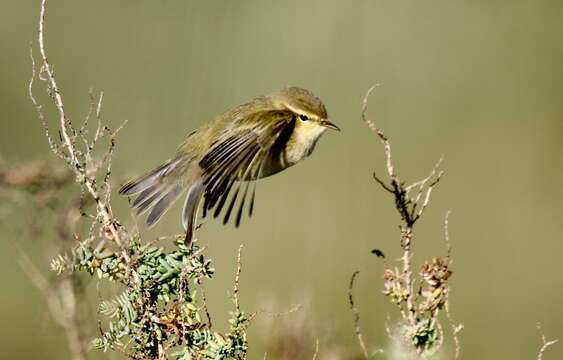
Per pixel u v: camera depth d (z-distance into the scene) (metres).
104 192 5.54
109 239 5.51
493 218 15.56
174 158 7.01
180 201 9.09
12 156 14.21
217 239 14.34
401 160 15.77
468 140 16.03
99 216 5.48
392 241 14.88
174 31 15.59
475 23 16.73
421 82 16.14
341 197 15.16
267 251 14.36
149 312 5.48
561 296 14.44
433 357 5.92
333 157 15.56
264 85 15.61
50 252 7.39
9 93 14.72
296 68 15.84
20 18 15.21
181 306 5.48
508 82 16.50
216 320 13.18
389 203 15.13
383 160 15.59
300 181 15.31
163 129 15.05
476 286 14.64
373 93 15.92
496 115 16.27
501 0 16.89
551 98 16.47
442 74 16.30
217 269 13.95
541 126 16.31
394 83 16.09
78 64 15.21
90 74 15.16
